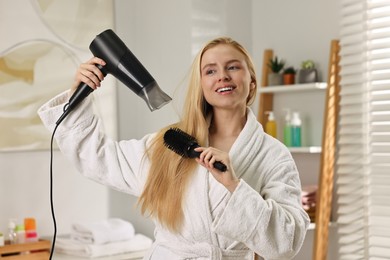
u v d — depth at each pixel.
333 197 3.29
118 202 3.57
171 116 3.42
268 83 3.51
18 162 3.26
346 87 3.13
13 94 3.24
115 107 3.57
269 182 1.67
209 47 1.68
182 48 3.39
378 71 3.03
